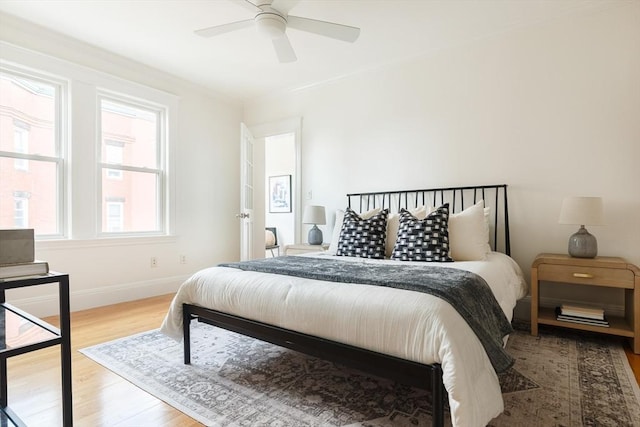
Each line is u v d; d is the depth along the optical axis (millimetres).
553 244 2904
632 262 2619
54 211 3184
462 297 1478
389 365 1365
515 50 3049
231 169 4801
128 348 2352
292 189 6539
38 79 3064
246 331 1857
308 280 1798
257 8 2158
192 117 4316
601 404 1617
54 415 1567
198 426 1482
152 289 3881
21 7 2654
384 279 1670
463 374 1176
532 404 1619
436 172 3447
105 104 3568
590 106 2766
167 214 4055
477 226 2666
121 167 3682
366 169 3893
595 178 2748
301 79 4141
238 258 4875
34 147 3068
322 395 1724
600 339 2533
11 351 1125
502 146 3115
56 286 3119
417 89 3553
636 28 2617
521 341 2498
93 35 3080
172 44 3242
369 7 2654
